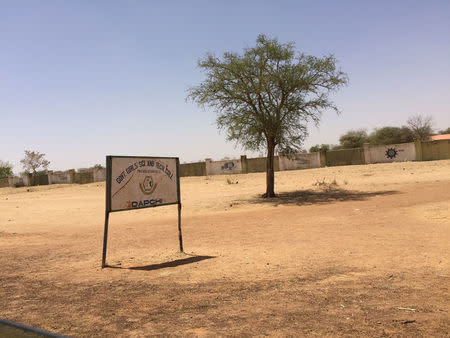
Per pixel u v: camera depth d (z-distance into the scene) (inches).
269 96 852.0
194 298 199.6
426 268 240.8
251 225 519.8
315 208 681.6
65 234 534.0
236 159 1963.6
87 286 237.5
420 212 509.0
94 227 614.5
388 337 136.7
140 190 323.0
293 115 871.1
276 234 426.3
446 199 627.5
